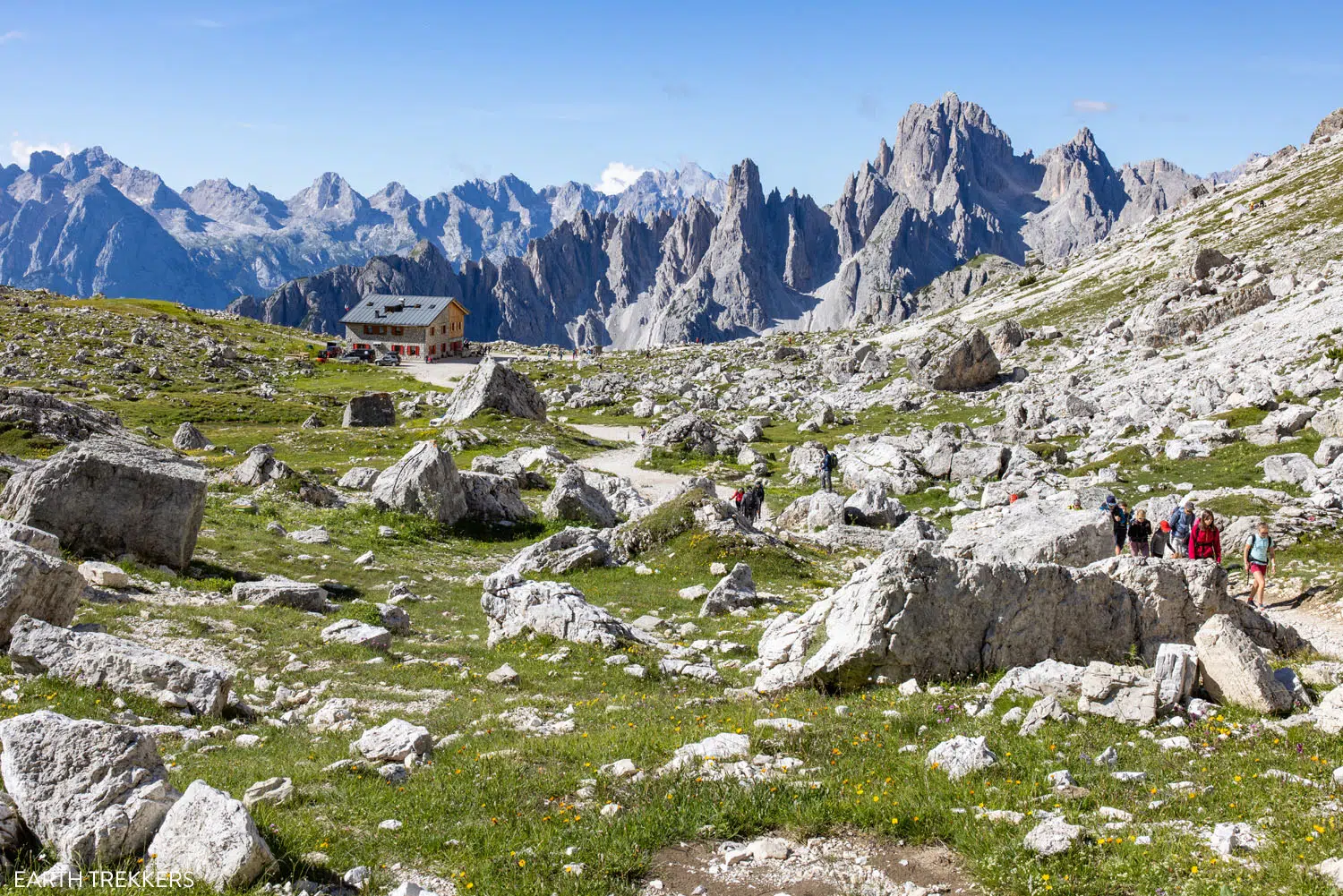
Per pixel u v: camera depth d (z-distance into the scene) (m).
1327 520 35.44
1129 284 131.12
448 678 21.12
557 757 14.96
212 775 13.39
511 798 13.02
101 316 160.88
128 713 15.84
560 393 128.38
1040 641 20.62
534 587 26.16
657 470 73.69
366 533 41.44
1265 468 45.16
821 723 16.31
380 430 85.50
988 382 102.25
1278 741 13.87
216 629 22.94
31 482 27.88
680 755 14.52
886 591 19.50
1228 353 77.31
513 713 18.20
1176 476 49.50
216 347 145.62
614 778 13.80
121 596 24.53
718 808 12.41
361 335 186.75
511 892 10.39
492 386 92.56
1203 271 104.00
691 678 22.06
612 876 10.90
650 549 39.41
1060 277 166.38
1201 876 9.88
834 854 11.40
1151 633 21.80
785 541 43.88
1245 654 15.95
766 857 11.34
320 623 24.97
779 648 21.12
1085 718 15.48
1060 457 62.25
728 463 78.25
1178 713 15.50
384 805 12.74
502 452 74.69
